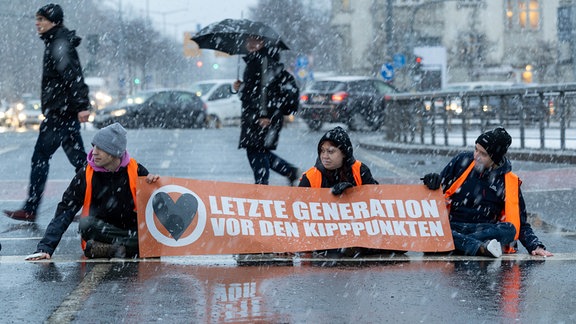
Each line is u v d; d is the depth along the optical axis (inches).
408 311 238.5
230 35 429.7
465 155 333.1
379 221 322.0
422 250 317.4
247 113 424.2
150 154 808.3
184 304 245.8
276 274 286.8
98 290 262.5
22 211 409.7
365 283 272.8
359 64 2536.9
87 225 312.5
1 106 1654.8
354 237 319.6
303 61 1863.9
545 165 709.3
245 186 322.0
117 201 314.7
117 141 308.0
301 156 796.6
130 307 242.7
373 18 2484.0
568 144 767.7
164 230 312.7
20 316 233.6
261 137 421.7
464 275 284.8
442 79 2134.6
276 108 420.5
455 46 2385.6
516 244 338.0
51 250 311.6
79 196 315.3
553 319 230.8
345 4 2573.8
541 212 438.9
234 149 869.8
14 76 2498.8
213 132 1242.0
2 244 349.1
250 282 274.1
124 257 313.4
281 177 597.0
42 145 406.0
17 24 2518.5
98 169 311.6
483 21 2395.4
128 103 1434.5
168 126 1432.1
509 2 2407.7
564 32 2215.8
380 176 627.2
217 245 313.4
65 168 674.2
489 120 856.9
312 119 1278.3
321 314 235.5
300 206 322.7
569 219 417.4
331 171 327.6
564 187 538.6
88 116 406.0
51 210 445.7
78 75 400.5
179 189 315.6
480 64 2377.0
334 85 1278.3
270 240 316.2
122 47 2635.3
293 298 253.0
